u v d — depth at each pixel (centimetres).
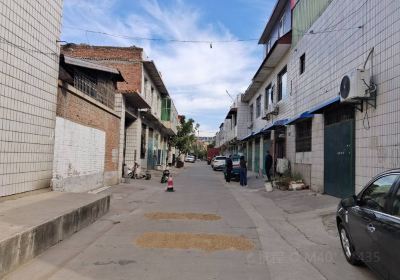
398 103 964
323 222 1046
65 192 1130
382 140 1045
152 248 755
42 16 1027
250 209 1342
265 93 3092
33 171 1016
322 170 1551
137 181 2367
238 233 922
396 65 976
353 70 1147
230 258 700
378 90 1068
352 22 1262
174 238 843
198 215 1167
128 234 881
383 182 571
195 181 2706
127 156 2722
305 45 1841
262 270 634
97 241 807
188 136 6094
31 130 992
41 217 747
